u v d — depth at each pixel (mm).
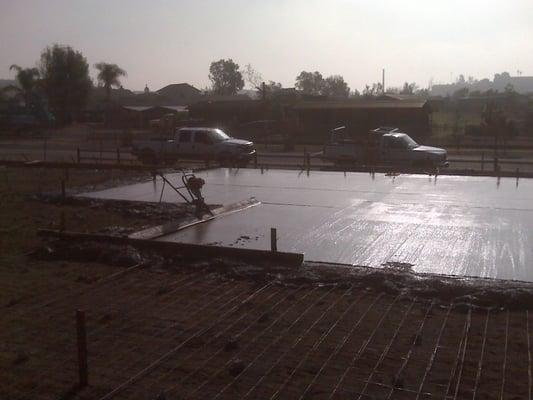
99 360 7289
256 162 30500
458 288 9516
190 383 6684
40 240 13133
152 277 10633
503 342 7707
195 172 25203
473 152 40125
